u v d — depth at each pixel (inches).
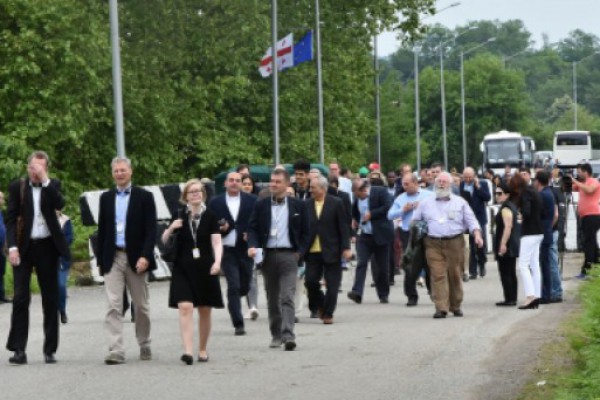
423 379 677.3
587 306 667.4
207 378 704.4
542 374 660.1
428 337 876.0
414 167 4889.3
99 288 1438.2
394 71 4596.5
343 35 3021.7
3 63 1962.4
